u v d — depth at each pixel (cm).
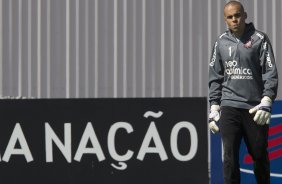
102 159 2472
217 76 2231
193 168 2456
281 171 2553
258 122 2119
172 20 2972
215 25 2966
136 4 2977
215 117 2217
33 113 2480
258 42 2156
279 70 2950
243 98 2159
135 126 2462
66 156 2477
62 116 2480
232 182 2161
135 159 2464
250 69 2158
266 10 2950
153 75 2983
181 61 2978
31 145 2484
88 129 2473
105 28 2988
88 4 2986
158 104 2458
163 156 2462
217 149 2542
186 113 2455
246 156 2531
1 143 2489
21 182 2489
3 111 2484
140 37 2981
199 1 2964
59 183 2486
